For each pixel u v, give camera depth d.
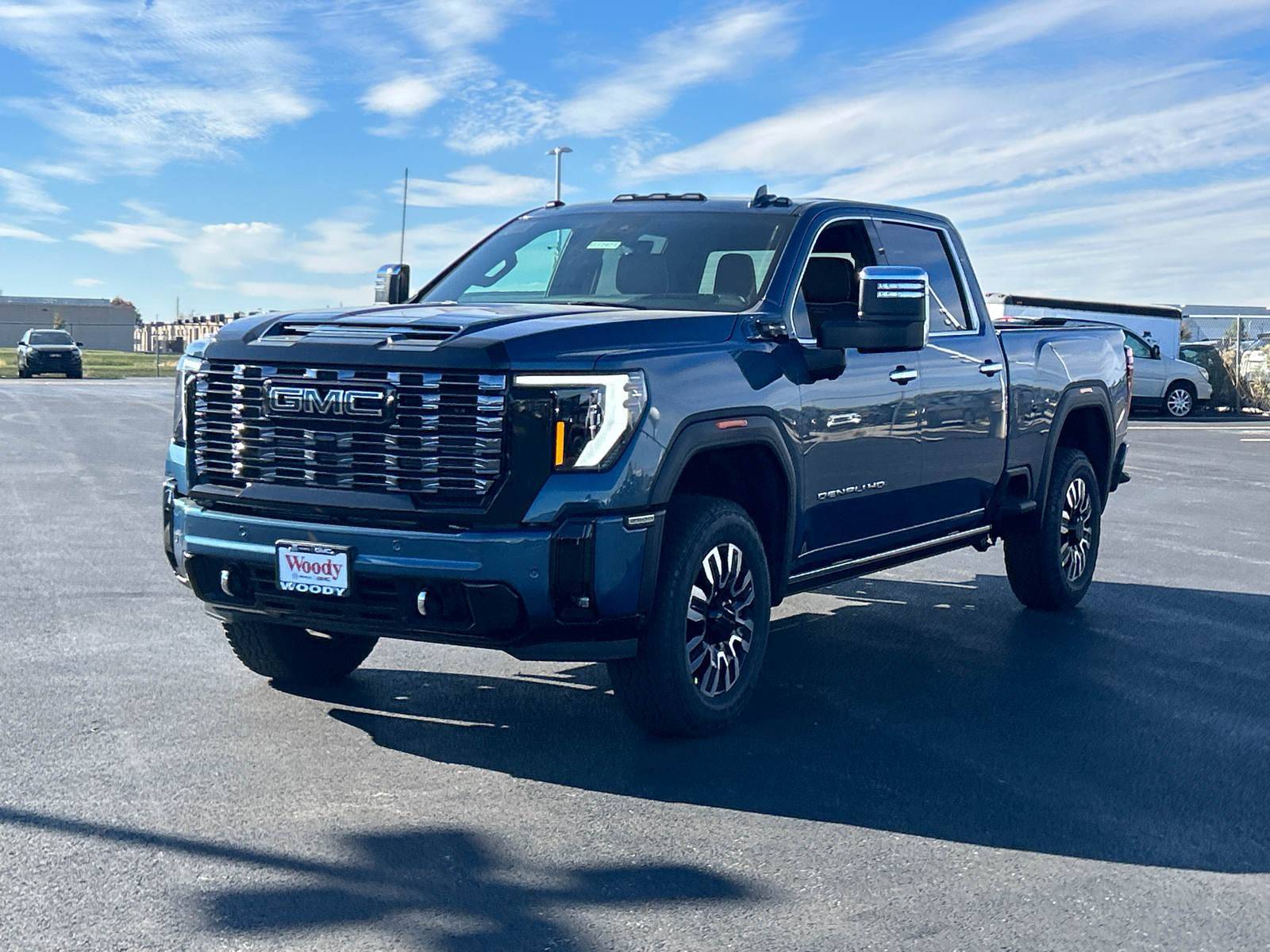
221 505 4.79
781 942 3.15
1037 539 7.39
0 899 3.30
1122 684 5.90
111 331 112.62
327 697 5.35
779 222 5.82
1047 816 4.14
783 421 5.20
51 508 10.84
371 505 4.42
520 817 4.00
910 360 6.09
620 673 4.75
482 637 4.40
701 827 3.96
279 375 4.61
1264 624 7.31
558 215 6.46
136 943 3.05
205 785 4.21
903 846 3.84
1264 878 3.65
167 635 6.34
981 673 6.08
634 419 4.49
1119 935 3.24
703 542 4.77
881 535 6.07
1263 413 30.58
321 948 3.05
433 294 6.17
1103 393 7.89
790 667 6.14
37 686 5.38
